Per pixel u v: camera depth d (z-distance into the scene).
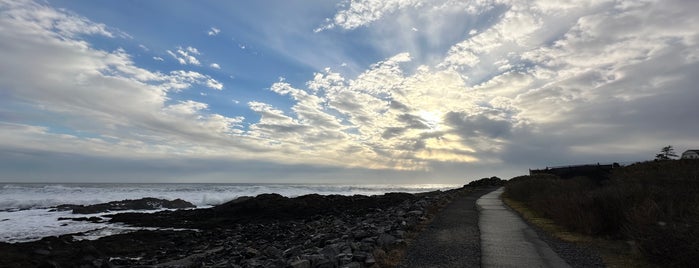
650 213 9.02
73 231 25.56
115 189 64.75
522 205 21.38
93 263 15.46
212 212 35.03
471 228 13.00
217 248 19.20
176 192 62.41
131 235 22.56
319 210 36.19
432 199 27.11
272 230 25.41
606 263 8.00
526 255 8.88
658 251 7.71
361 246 10.01
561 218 13.07
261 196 38.88
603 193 11.83
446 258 8.69
